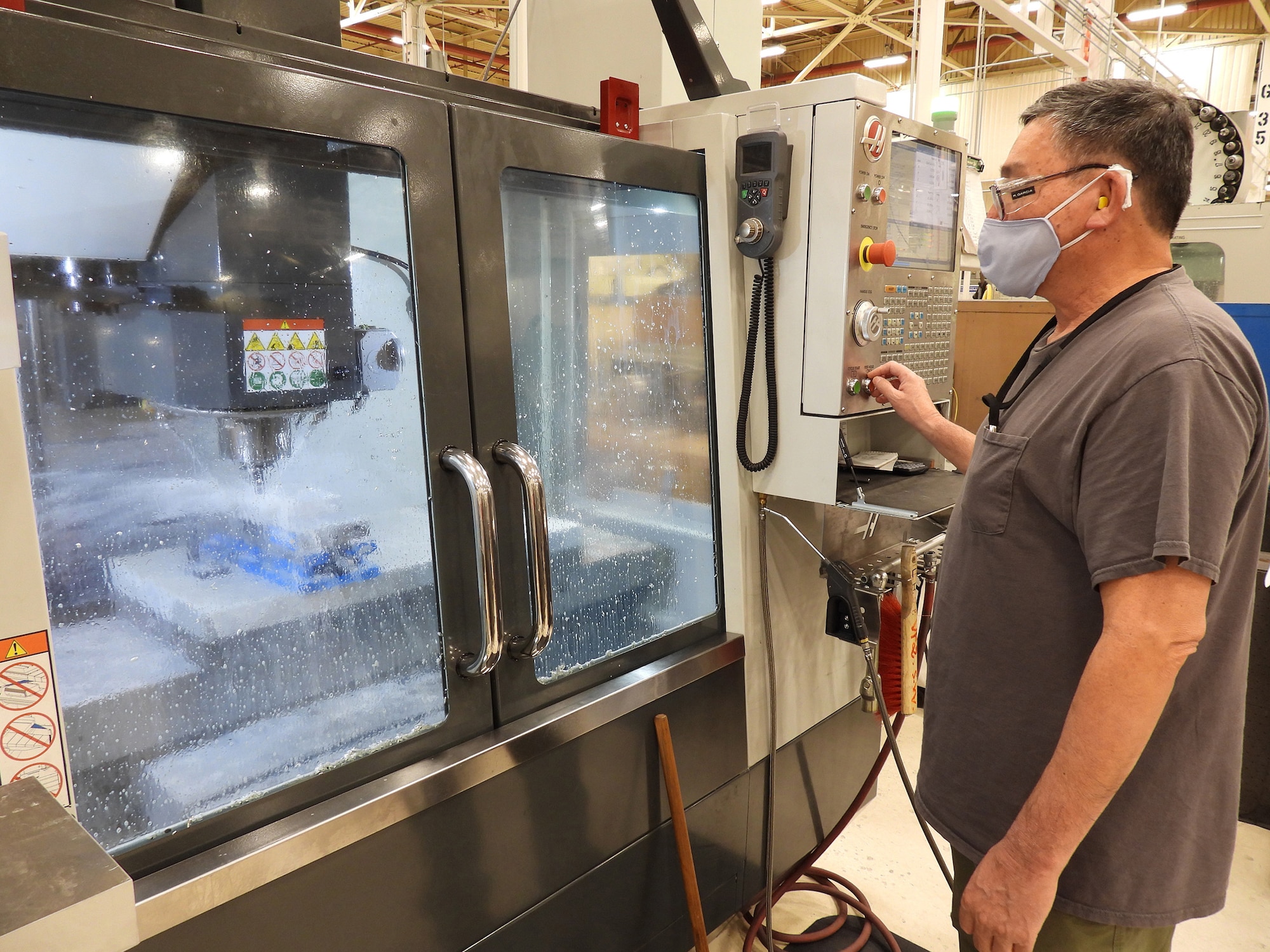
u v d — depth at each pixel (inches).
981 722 44.1
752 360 62.1
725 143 60.4
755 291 61.6
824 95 56.1
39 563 23.3
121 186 34.9
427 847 45.3
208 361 38.2
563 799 52.6
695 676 60.6
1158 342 36.7
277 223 39.9
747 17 84.0
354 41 320.8
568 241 54.1
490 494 44.9
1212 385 35.4
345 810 41.2
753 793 69.2
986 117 331.9
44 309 33.3
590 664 55.5
